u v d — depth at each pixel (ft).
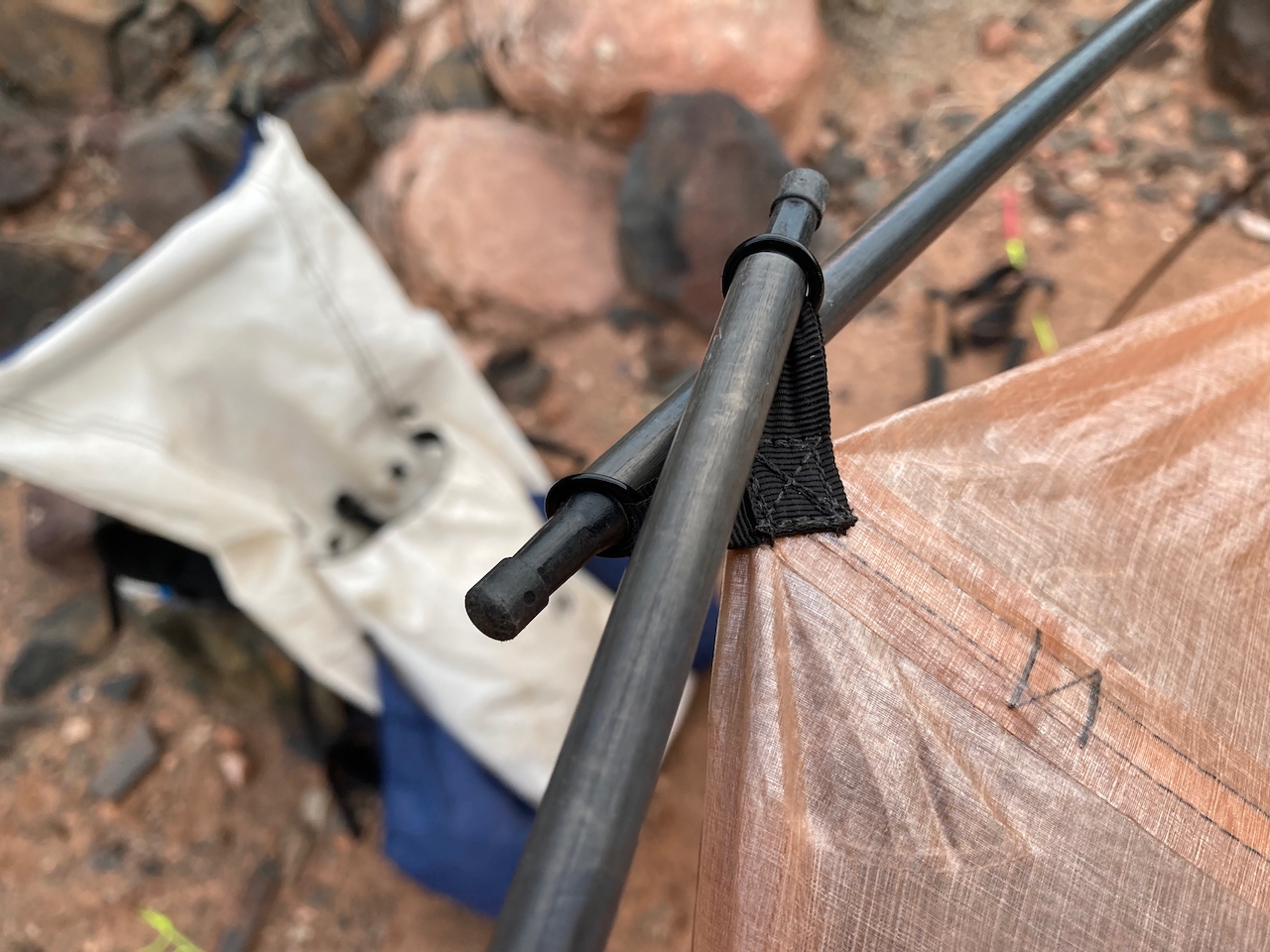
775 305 1.44
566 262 9.23
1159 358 2.13
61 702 7.30
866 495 1.72
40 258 9.66
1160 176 9.08
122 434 4.33
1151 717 1.62
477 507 5.49
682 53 9.02
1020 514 1.78
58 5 10.57
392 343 5.43
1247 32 8.94
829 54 10.38
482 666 5.26
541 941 0.85
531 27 9.41
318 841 6.63
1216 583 1.79
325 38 10.89
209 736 7.02
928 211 1.90
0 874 6.59
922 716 1.56
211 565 5.34
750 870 1.47
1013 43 10.21
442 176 9.27
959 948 1.44
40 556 7.75
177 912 6.39
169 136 9.20
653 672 1.01
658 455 1.40
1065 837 1.50
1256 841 1.54
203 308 4.65
